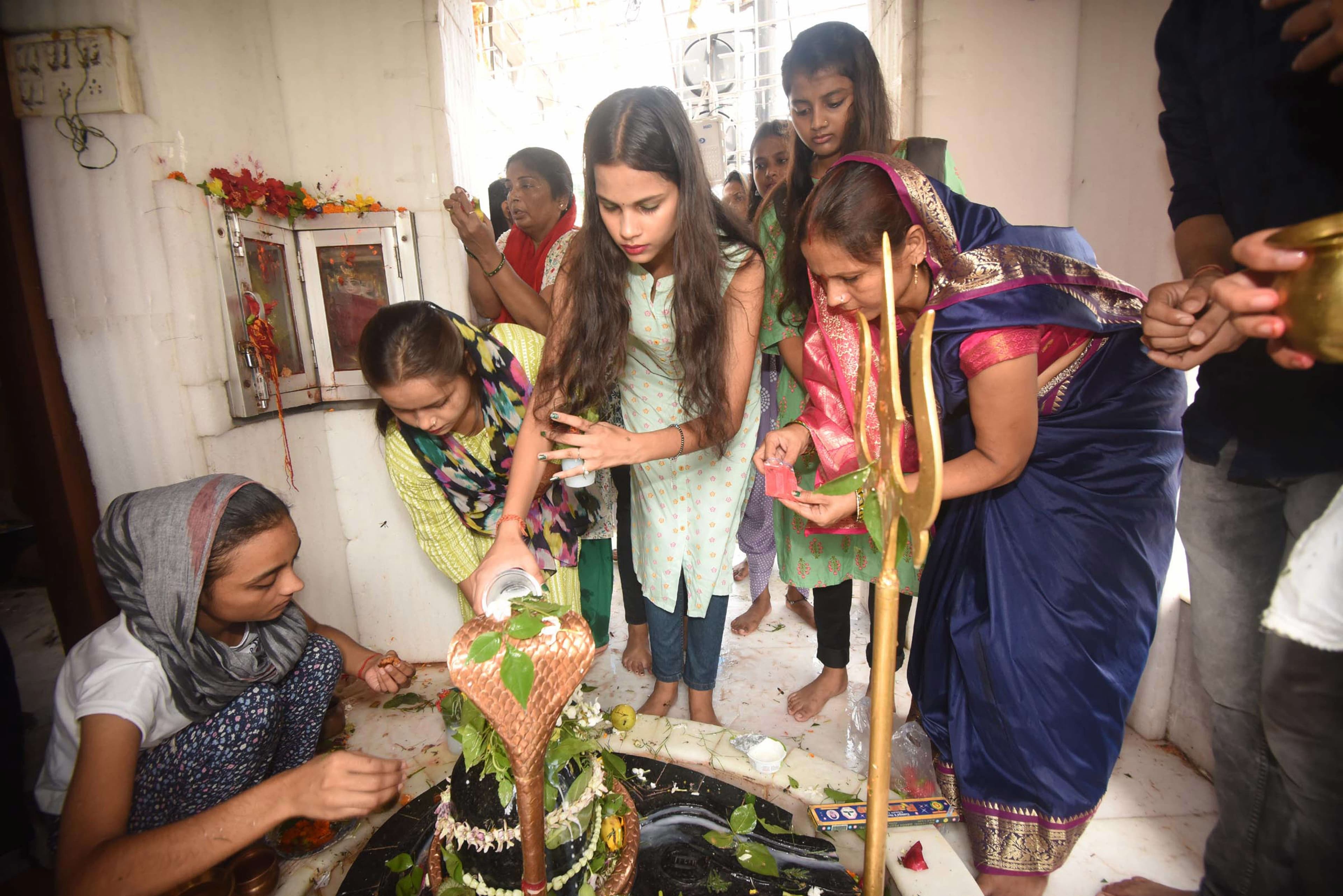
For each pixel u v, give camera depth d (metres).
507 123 4.29
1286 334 0.71
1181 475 1.39
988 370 1.23
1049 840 1.39
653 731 1.64
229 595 1.30
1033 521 1.38
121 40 1.71
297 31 2.16
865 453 0.85
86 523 1.87
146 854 1.09
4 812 1.50
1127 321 1.29
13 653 2.06
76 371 1.83
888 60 2.32
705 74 4.63
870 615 2.19
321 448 2.36
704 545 1.86
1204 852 1.44
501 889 1.04
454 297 2.30
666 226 1.39
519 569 1.27
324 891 1.36
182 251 1.81
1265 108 0.98
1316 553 0.82
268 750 1.53
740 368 1.61
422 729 2.14
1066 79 2.07
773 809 1.39
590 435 1.40
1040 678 1.37
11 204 1.74
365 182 2.24
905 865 1.23
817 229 1.26
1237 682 1.16
